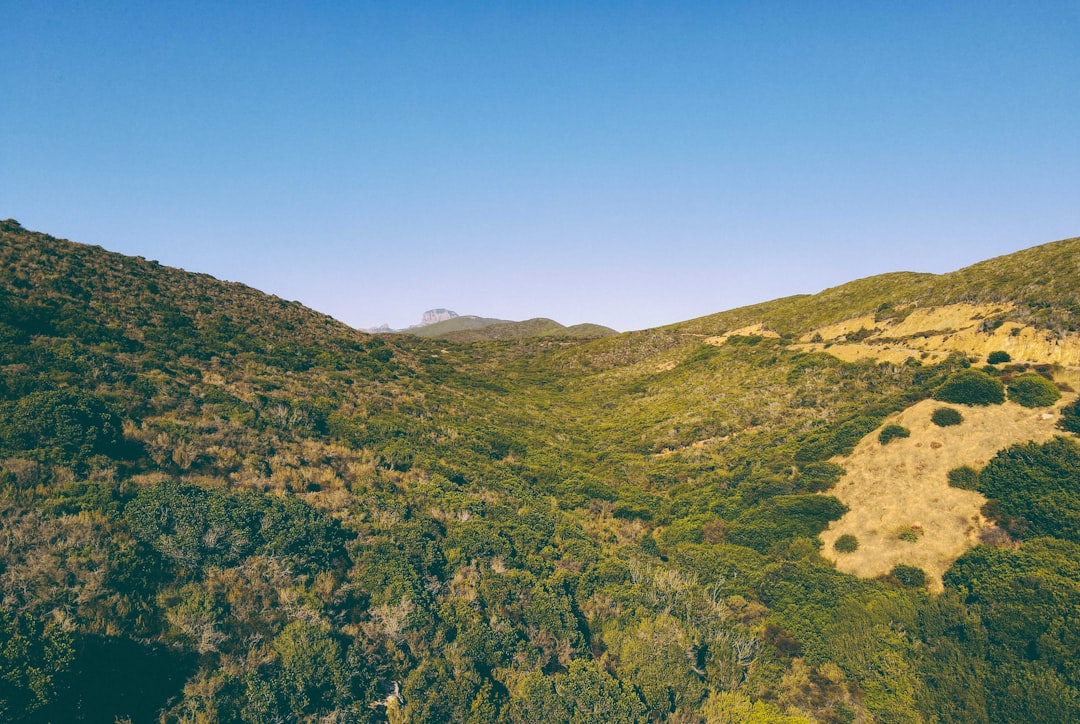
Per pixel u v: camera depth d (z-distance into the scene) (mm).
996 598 23578
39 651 13656
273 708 15812
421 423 43000
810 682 23844
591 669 21844
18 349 28156
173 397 29875
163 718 14531
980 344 40156
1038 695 19938
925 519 28953
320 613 19047
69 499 18500
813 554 30172
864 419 37125
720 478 39562
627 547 33969
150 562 17828
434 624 20891
